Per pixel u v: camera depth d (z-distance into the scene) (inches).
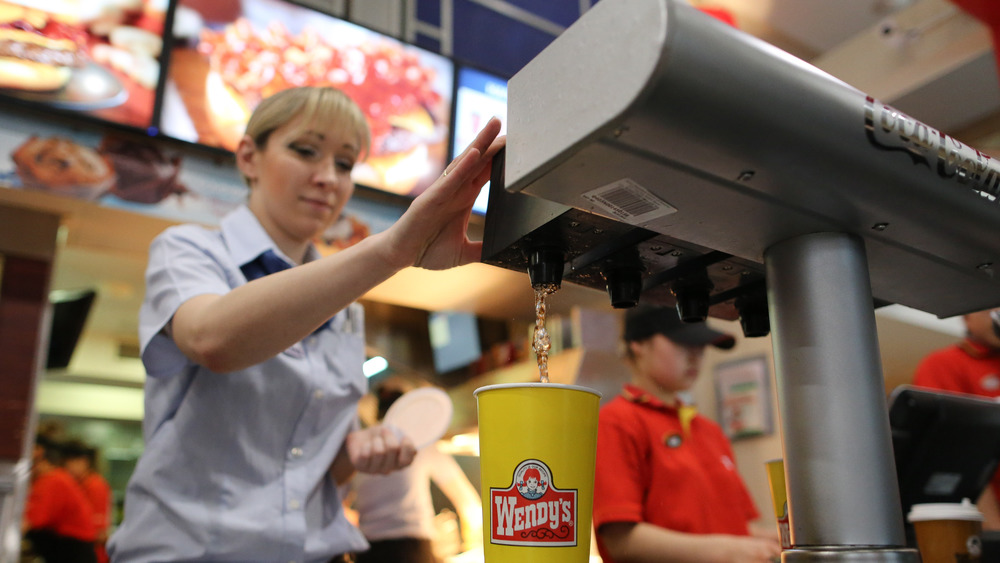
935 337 143.9
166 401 35.8
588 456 21.2
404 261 27.3
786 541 28.5
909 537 36.7
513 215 23.6
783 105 16.7
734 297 28.4
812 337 20.1
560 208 21.2
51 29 97.7
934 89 126.1
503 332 137.9
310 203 41.4
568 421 20.8
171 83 102.3
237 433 35.1
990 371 82.9
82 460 136.8
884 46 133.7
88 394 185.5
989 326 80.3
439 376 133.3
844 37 151.3
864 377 19.6
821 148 17.6
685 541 57.7
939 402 37.5
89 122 98.0
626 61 15.5
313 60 110.8
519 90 18.9
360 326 43.8
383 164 113.3
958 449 38.4
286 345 29.1
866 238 21.6
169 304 33.1
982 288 26.6
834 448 19.0
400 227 26.3
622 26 15.8
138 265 135.9
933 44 125.8
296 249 43.1
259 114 42.7
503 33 141.5
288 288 27.7
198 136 103.6
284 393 36.5
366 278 27.4
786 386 20.4
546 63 17.9
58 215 105.7
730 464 73.9
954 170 20.2
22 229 104.3
